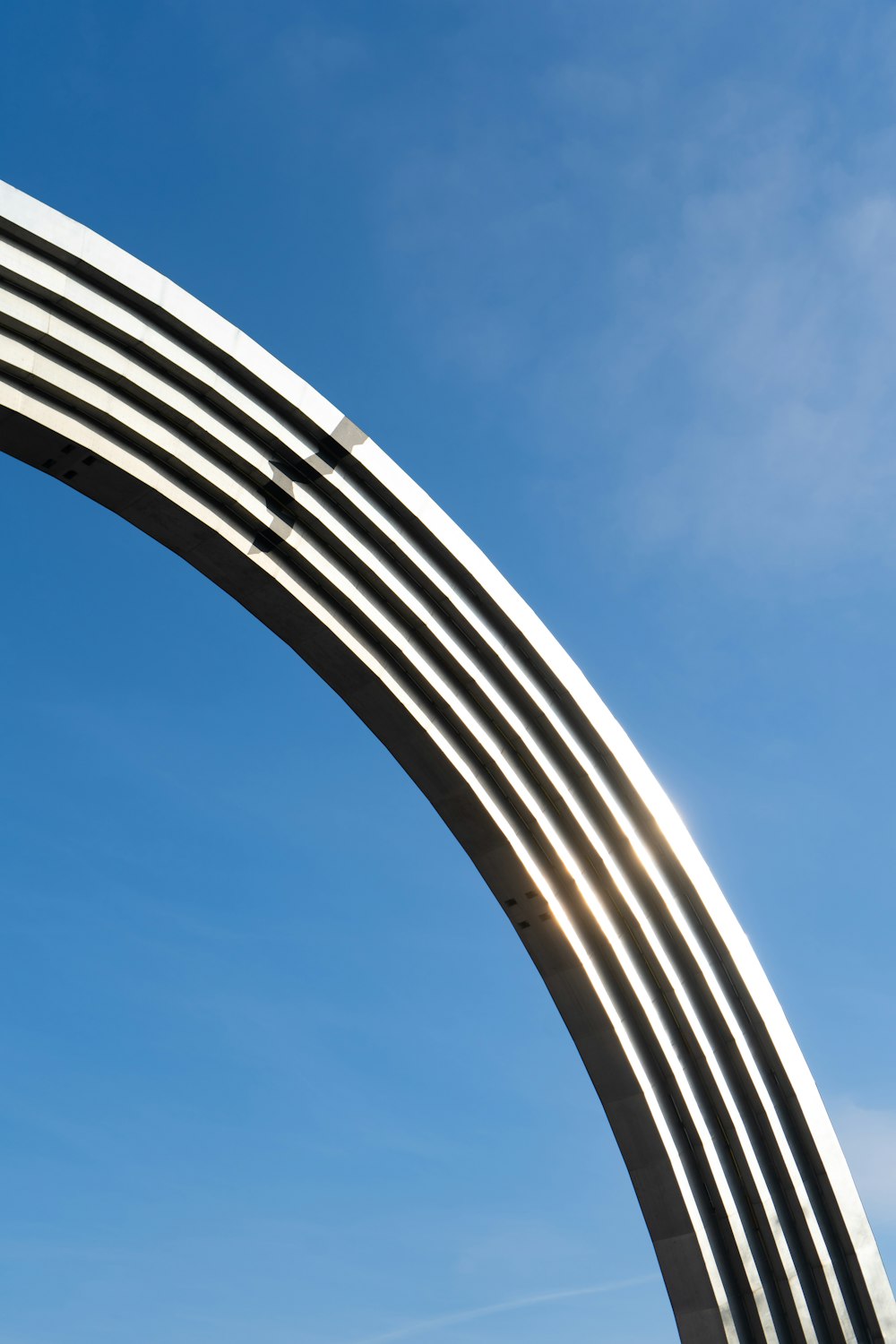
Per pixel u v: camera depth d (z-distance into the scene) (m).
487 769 18.20
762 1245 18.20
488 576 17.88
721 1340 17.50
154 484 15.53
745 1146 18.30
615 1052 18.25
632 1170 18.42
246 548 16.30
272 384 16.16
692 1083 18.58
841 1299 18.03
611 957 18.42
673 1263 18.08
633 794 18.75
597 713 18.58
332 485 16.69
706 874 19.09
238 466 16.14
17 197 14.37
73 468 15.41
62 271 14.78
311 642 17.14
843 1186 18.66
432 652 17.72
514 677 18.11
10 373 14.66
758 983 19.12
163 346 15.39
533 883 18.08
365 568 17.02
